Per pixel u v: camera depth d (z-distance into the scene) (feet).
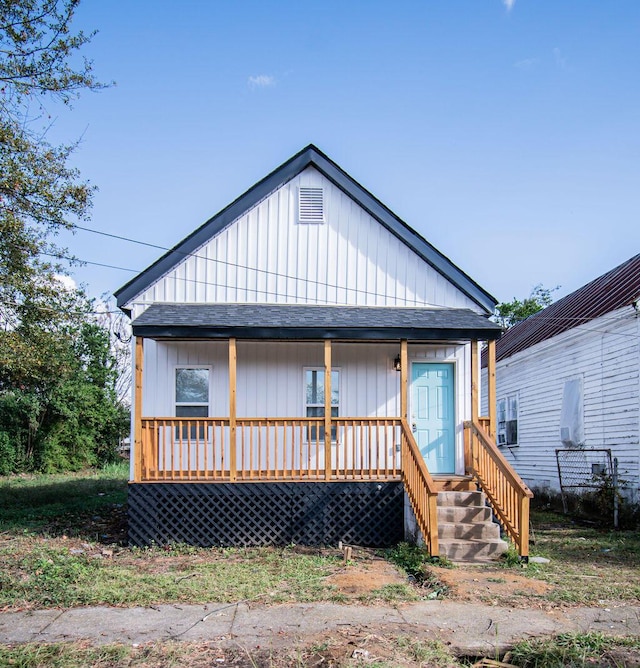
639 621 23.32
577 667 19.27
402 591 26.96
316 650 20.16
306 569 31.22
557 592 26.89
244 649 20.33
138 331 38.06
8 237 48.16
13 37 44.91
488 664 19.81
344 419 39.01
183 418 38.47
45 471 86.58
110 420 93.20
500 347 78.48
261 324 38.55
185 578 29.25
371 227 44.62
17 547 34.40
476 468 39.78
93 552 35.40
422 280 44.68
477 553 33.94
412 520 36.65
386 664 18.83
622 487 47.14
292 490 38.09
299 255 44.01
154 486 37.52
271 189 43.98
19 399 84.33
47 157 48.03
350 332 38.96
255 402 42.78
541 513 55.06
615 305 49.96
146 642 21.04
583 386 54.03
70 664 19.17
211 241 43.75
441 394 44.01
